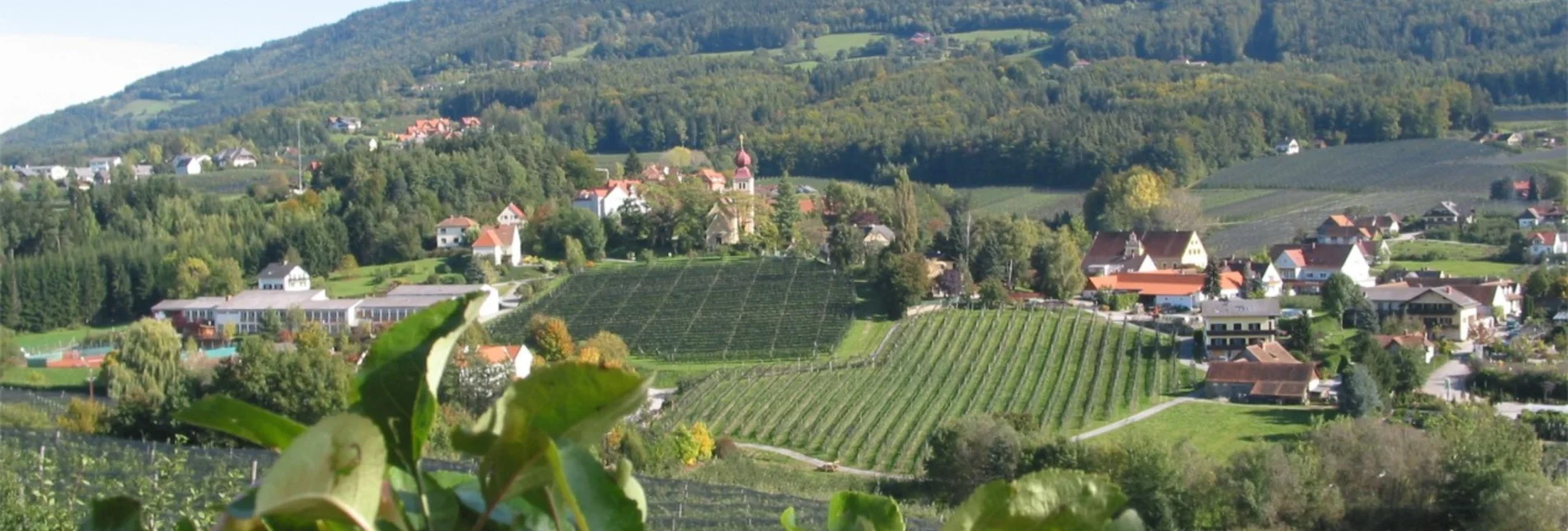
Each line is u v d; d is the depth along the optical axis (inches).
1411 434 1450.5
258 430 73.4
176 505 435.5
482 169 4441.4
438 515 76.3
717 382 2481.5
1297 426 1966.0
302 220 3900.1
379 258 3900.1
